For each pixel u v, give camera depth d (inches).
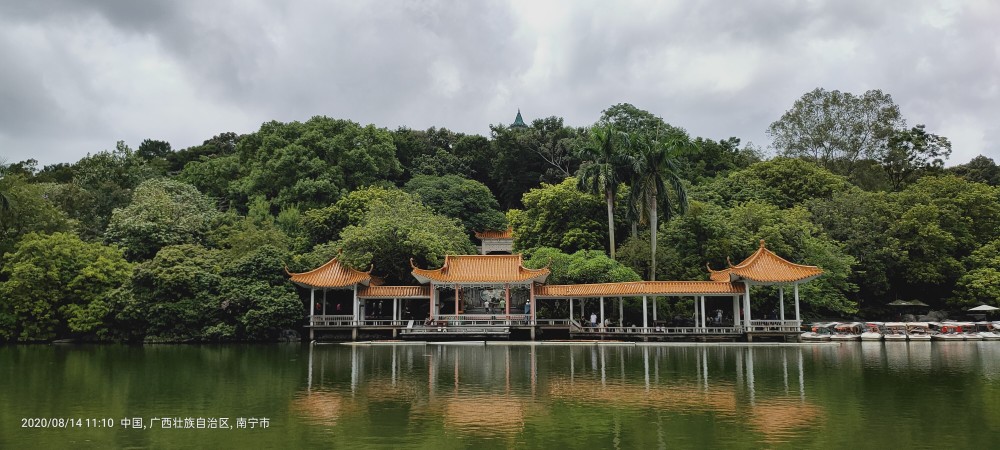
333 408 823.1
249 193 3144.7
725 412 794.2
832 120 3154.5
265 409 816.9
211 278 1939.0
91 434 682.8
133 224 2175.2
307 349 1702.8
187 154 4244.6
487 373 1163.9
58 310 1897.1
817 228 2315.5
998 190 2682.1
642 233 2458.2
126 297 1878.7
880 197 2568.9
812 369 1213.1
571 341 1921.8
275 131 3294.8
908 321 2412.6
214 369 1224.8
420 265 2266.2
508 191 3850.9
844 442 641.0
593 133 2321.6
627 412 795.4
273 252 2063.2
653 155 2222.0
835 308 2161.7
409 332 1989.4
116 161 2992.1
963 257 2421.3
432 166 3850.9
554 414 784.9
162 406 836.0
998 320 2348.7
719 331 1910.7
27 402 863.7
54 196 2491.4
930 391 946.1
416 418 763.4
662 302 2202.3
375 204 2539.4
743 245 2192.4
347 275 2043.6
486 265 2106.3
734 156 3693.4
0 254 1987.0
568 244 2383.1
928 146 3129.9
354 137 3299.7
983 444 631.8
